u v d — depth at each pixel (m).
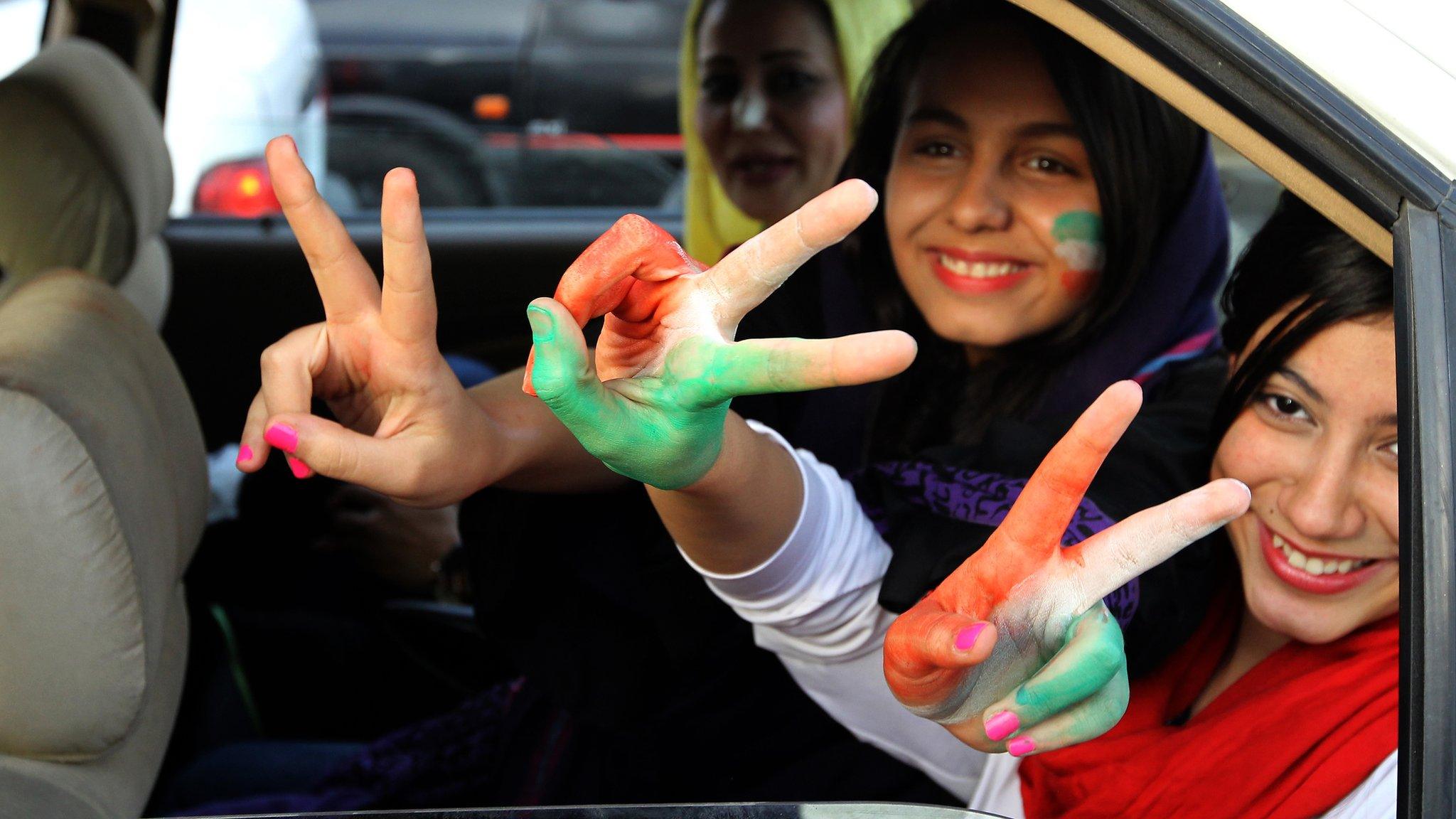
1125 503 1.10
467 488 0.95
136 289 1.94
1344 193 0.72
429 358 0.89
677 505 0.95
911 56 1.46
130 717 0.88
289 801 1.51
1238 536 1.10
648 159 2.97
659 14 5.11
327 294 0.89
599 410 0.68
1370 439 0.99
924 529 1.08
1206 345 1.41
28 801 0.81
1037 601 0.75
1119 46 0.76
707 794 1.28
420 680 1.81
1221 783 1.03
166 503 1.02
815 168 2.35
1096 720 0.73
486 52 4.97
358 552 1.92
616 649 1.20
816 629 1.09
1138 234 1.35
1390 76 0.71
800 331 1.59
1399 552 0.70
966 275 1.39
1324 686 1.03
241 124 2.87
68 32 2.16
